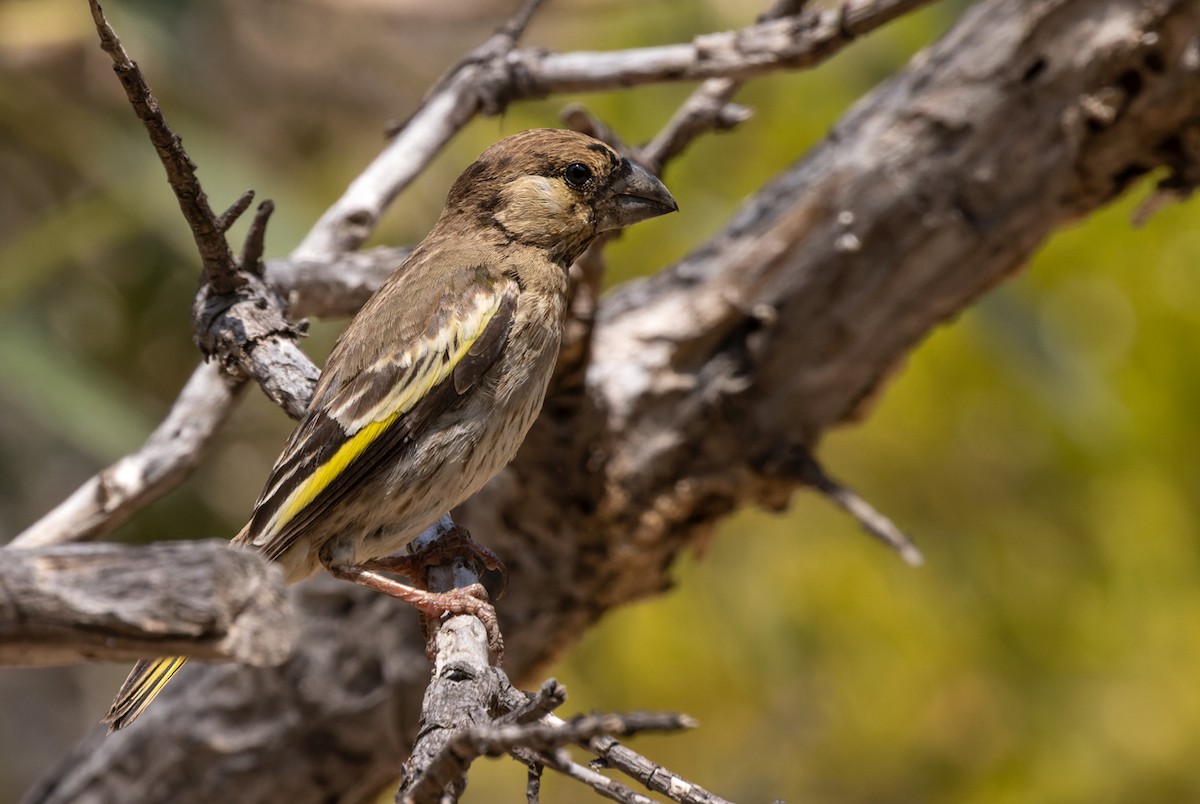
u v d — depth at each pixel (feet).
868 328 34.68
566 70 32.40
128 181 48.96
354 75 57.93
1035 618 45.03
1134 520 44.88
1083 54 32.96
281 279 29.96
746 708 46.55
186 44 50.16
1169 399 44.57
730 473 35.04
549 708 16.12
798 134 45.57
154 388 54.34
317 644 34.63
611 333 34.99
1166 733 43.47
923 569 45.98
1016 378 45.09
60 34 51.67
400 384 26.94
